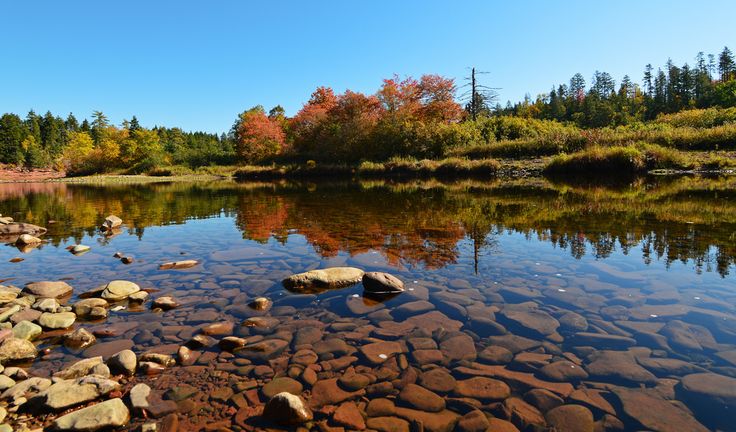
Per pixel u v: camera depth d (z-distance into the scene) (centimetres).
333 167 3170
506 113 7106
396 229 716
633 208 842
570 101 6688
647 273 415
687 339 275
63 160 6191
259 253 572
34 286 420
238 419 212
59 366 279
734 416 199
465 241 600
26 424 215
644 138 2223
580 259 477
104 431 206
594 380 233
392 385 236
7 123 7269
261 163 4022
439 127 3006
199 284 439
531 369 247
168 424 209
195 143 7006
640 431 191
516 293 376
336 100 4112
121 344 305
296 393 232
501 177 2019
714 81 6975
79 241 708
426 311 341
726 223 653
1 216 1033
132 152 5103
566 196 1126
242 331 317
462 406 215
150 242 681
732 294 351
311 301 377
